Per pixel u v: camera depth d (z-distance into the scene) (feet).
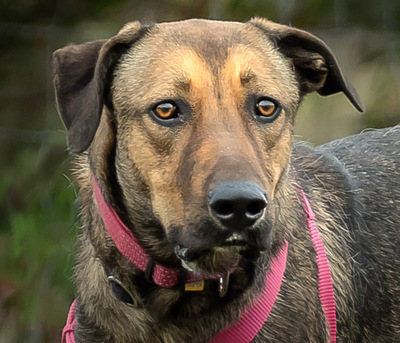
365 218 24.63
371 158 25.84
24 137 37.55
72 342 21.58
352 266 23.70
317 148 26.23
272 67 20.36
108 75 20.66
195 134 19.02
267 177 19.45
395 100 41.60
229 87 19.43
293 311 21.01
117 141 20.29
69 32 38.47
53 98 38.45
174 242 18.93
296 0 41.19
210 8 39.68
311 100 41.24
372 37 42.09
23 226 36.47
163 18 39.75
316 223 23.32
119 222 20.35
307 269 21.72
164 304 20.35
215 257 19.07
